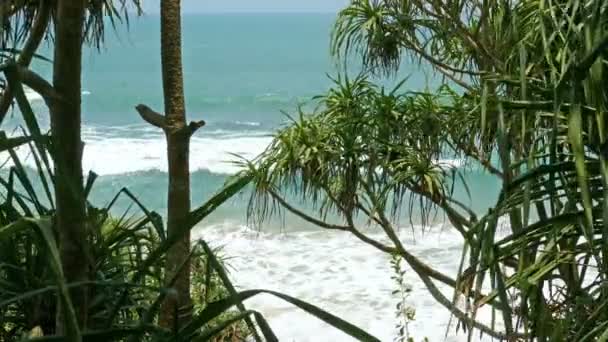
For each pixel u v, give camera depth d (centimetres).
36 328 130
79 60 99
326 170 329
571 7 179
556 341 148
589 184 150
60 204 101
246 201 1033
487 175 1038
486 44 296
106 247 139
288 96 2502
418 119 315
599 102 139
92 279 121
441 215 972
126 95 2491
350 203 339
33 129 79
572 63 132
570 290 200
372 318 685
